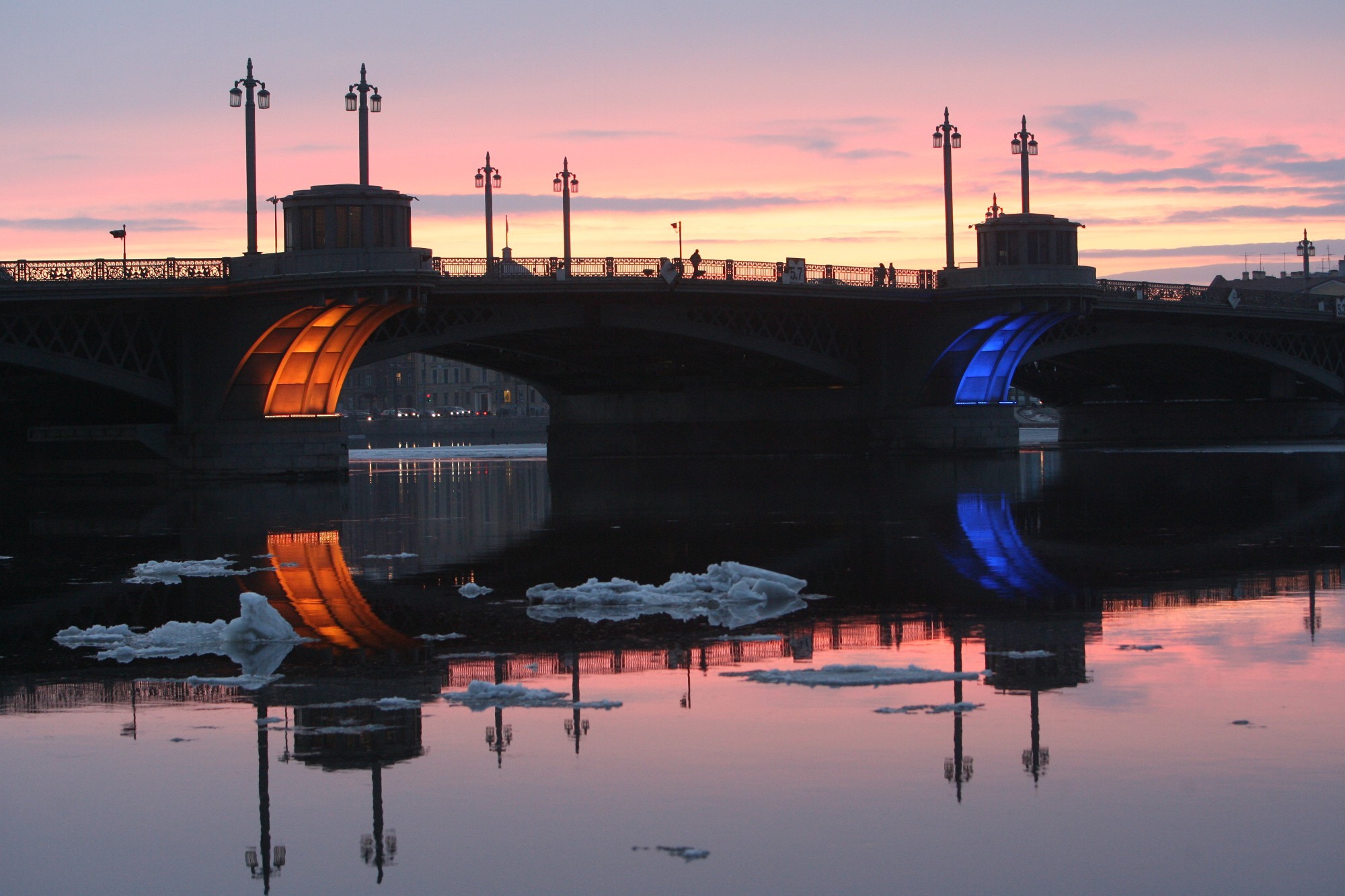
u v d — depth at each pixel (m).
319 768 17.08
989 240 110.38
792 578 30.47
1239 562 35.25
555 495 67.38
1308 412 147.38
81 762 17.47
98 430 83.19
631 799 15.74
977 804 15.40
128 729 18.92
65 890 13.54
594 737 18.14
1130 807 15.25
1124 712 19.03
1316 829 14.51
